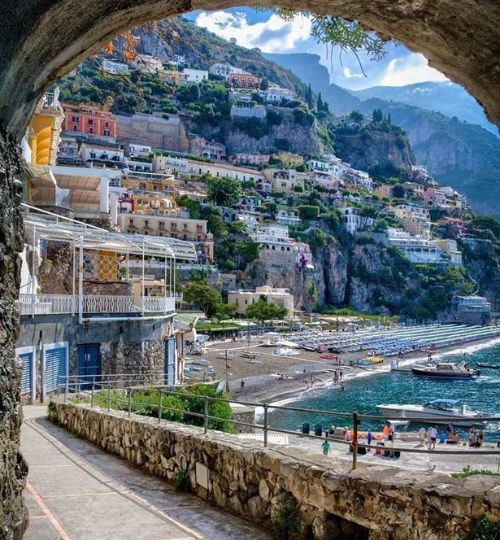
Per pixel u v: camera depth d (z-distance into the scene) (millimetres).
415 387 62750
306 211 163250
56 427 15242
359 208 176500
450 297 166750
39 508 7301
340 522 5680
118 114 172625
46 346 21812
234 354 76500
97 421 12312
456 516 4656
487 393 59344
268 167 182625
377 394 58000
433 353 95812
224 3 4312
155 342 26953
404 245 176125
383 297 165000
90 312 24203
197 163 162375
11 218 3998
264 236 138375
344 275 160875
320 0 4289
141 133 176375
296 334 100750
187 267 114125
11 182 3996
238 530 6430
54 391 22172
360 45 5719
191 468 8133
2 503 3883
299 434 6543
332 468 5809
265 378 62875
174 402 16266
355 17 4586
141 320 25938
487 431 33906
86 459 10617
